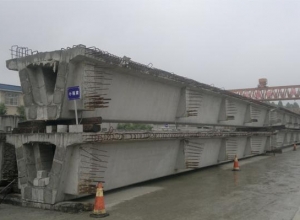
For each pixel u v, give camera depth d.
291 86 60.03
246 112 25.89
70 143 9.55
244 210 9.11
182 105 16.22
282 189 12.41
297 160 24.64
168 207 9.59
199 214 8.73
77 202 9.57
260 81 63.69
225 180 14.86
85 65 10.19
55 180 9.66
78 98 9.80
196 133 16.05
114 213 8.96
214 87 18.39
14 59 11.16
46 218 8.60
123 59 11.13
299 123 51.91
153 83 13.83
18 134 10.75
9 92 41.81
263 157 27.58
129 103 12.77
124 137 10.91
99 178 10.77
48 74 11.08
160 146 14.25
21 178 10.66
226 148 20.66
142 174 13.33
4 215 9.04
